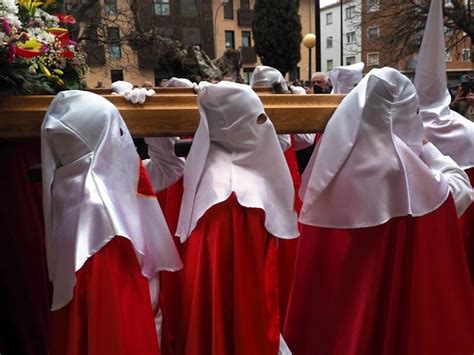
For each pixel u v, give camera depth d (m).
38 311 1.87
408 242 1.66
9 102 1.47
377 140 1.58
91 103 1.34
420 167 1.63
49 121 1.32
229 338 1.46
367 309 1.63
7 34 1.62
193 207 1.49
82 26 11.94
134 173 1.40
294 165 3.00
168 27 15.14
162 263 1.43
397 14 14.41
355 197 1.58
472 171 2.38
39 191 2.03
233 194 1.44
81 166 1.31
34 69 1.88
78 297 1.25
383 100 1.57
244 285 1.44
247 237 1.45
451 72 25.27
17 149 1.91
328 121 1.67
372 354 1.70
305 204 1.67
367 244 1.66
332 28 37.12
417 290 1.64
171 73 8.68
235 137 1.49
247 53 23.75
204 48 20.44
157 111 1.53
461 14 12.98
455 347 1.67
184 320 1.50
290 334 1.83
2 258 1.76
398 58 14.52
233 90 1.46
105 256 1.25
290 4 11.33
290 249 1.94
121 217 1.29
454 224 1.72
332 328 1.74
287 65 11.57
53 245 1.33
